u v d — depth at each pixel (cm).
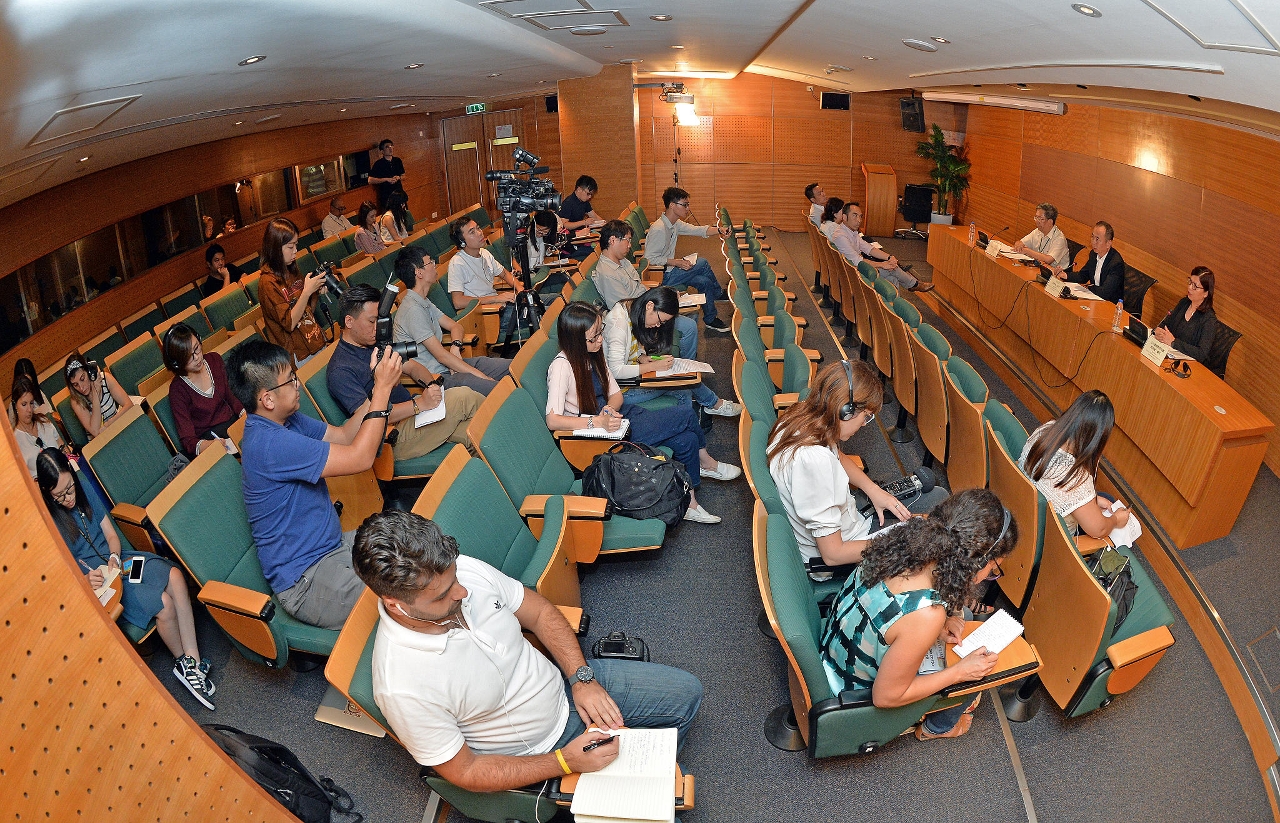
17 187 482
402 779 288
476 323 647
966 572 241
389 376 323
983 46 495
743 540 431
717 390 634
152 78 331
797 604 255
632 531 370
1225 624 381
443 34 443
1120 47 367
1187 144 683
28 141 348
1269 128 445
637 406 460
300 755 300
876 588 251
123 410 436
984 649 258
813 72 1134
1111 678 293
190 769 165
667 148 1431
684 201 811
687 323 650
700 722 315
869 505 368
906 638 239
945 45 541
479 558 303
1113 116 813
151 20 245
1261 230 580
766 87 1386
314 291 565
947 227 931
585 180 960
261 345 304
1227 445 406
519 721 236
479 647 223
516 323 652
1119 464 515
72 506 311
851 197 1435
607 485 381
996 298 735
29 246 647
